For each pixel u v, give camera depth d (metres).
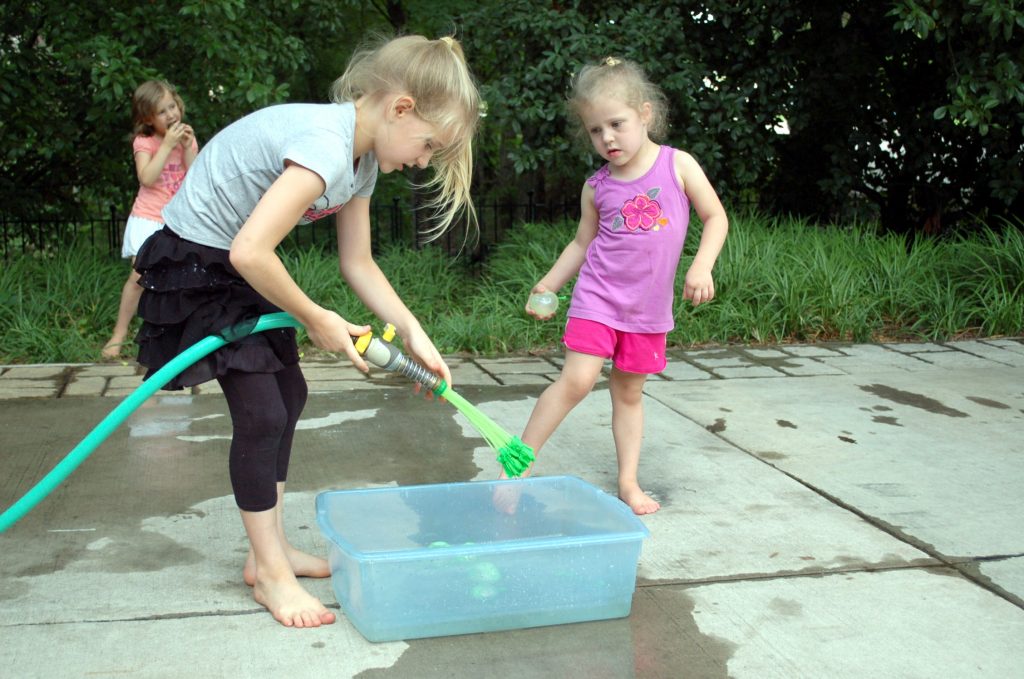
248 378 2.17
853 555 2.65
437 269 6.96
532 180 8.97
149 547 2.65
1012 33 6.29
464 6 7.80
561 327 5.68
